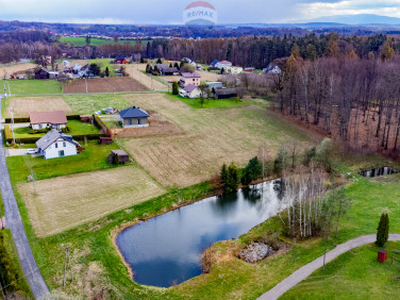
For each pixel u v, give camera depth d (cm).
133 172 7262
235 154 8325
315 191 5781
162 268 4722
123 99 13150
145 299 4072
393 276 4178
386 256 4497
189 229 5672
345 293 3969
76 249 4884
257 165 7194
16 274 4128
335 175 7156
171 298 4094
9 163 7300
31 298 3994
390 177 7212
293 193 5631
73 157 7762
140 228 5647
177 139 9175
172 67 19138
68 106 11981
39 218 5503
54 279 4322
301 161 7494
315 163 7250
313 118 11025
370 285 4059
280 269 4531
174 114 11350
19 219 5425
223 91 13400
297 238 5188
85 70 18062
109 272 4491
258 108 12031
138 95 13850
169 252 5072
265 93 14062
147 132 9600
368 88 11231
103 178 6931
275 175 7500
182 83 15788
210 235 5512
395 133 9581
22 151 7994
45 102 12456
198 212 6203
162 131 9719
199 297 4109
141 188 6631
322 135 9519
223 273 4516
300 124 10450
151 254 5019
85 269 4506
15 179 6638
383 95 9219
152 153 8256
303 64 13038
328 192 6325
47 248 4869
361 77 10925
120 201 6141
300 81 11162
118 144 8669
